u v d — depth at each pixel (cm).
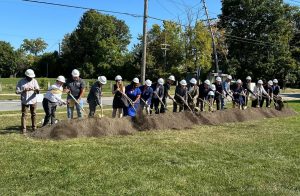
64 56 9981
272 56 6397
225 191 723
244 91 2048
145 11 2423
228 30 6606
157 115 1361
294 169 905
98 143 1030
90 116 1214
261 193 722
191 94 1631
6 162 797
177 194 684
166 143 1087
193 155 967
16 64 10919
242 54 6444
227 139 1223
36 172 747
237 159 965
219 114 1647
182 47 6931
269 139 1264
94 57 9025
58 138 1059
